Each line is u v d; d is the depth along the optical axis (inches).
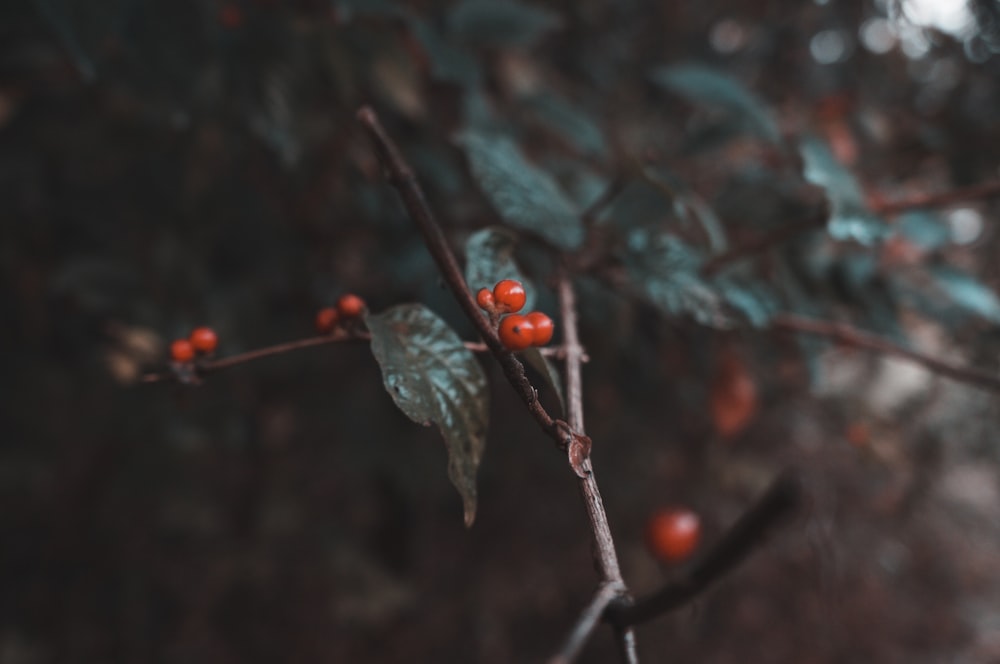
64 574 32.7
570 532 39.9
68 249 23.2
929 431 24.9
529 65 22.4
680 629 38.6
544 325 10.3
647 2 37.0
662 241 15.2
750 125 18.2
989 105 26.3
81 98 22.2
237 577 33.5
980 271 26.5
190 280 21.5
